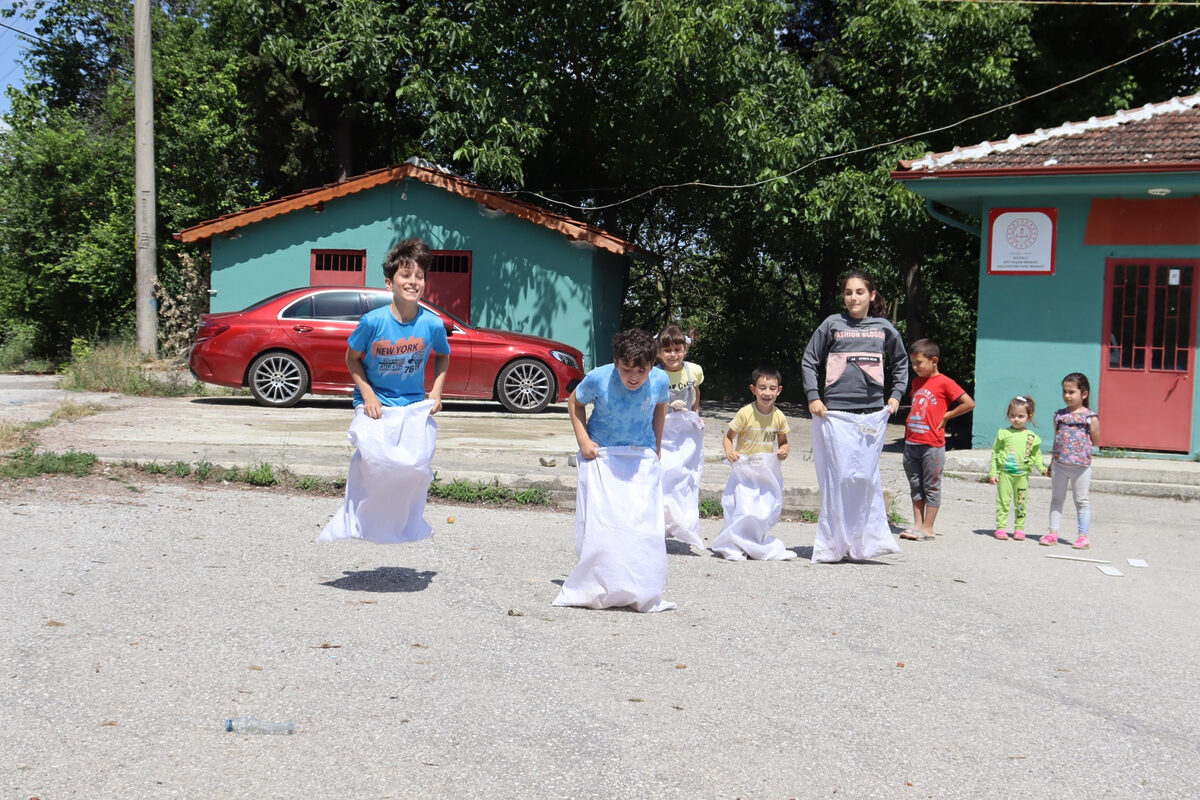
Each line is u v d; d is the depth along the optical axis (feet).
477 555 21.06
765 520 22.52
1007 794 10.82
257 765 10.66
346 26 62.13
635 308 86.33
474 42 62.64
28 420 35.09
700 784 10.69
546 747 11.44
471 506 26.91
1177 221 41.29
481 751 11.25
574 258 59.82
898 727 12.61
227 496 25.36
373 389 17.63
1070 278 42.78
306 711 12.17
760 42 63.10
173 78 79.15
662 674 14.16
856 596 19.43
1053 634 17.35
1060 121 62.18
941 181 42.78
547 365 47.19
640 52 63.82
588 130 70.69
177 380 50.24
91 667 13.24
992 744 12.21
